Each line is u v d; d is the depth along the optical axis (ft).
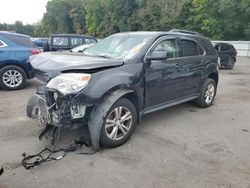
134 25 170.81
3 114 18.37
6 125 16.26
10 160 12.03
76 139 13.76
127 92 13.51
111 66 13.29
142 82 14.43
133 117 14.10
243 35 124.47
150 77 14.92
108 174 11.09
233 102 23.35
